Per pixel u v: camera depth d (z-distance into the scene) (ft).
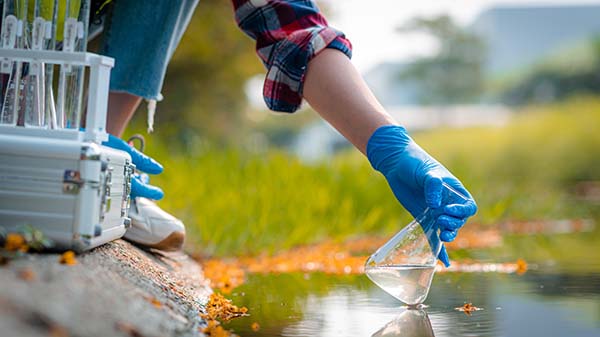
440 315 8.20
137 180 9.45
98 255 7.15
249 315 8.19
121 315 5.39
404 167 8.09
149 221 10.42
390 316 8.14
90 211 6.50
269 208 16.75
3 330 4.15
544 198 33.35
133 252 9.26
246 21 9.44
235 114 48.91
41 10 7.52
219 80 44.86
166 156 20.59
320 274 12.92
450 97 130.93
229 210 16.05
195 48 40.57
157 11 10.21
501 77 140.87
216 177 19.62
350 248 18.21
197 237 15.80
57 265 5.90
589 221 28.78
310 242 18.10
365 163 25.08
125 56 10.30
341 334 7.10
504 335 7.08
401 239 8.14
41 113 7.53
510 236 21.86
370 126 8.36
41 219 6.44
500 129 61.05
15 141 6.43
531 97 121.39
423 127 121.70
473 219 25.57
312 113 84.23
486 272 12.48
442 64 129.08
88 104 7.02
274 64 8.78
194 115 44.27
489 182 39.52
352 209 20.84
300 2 9.36
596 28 162.71
